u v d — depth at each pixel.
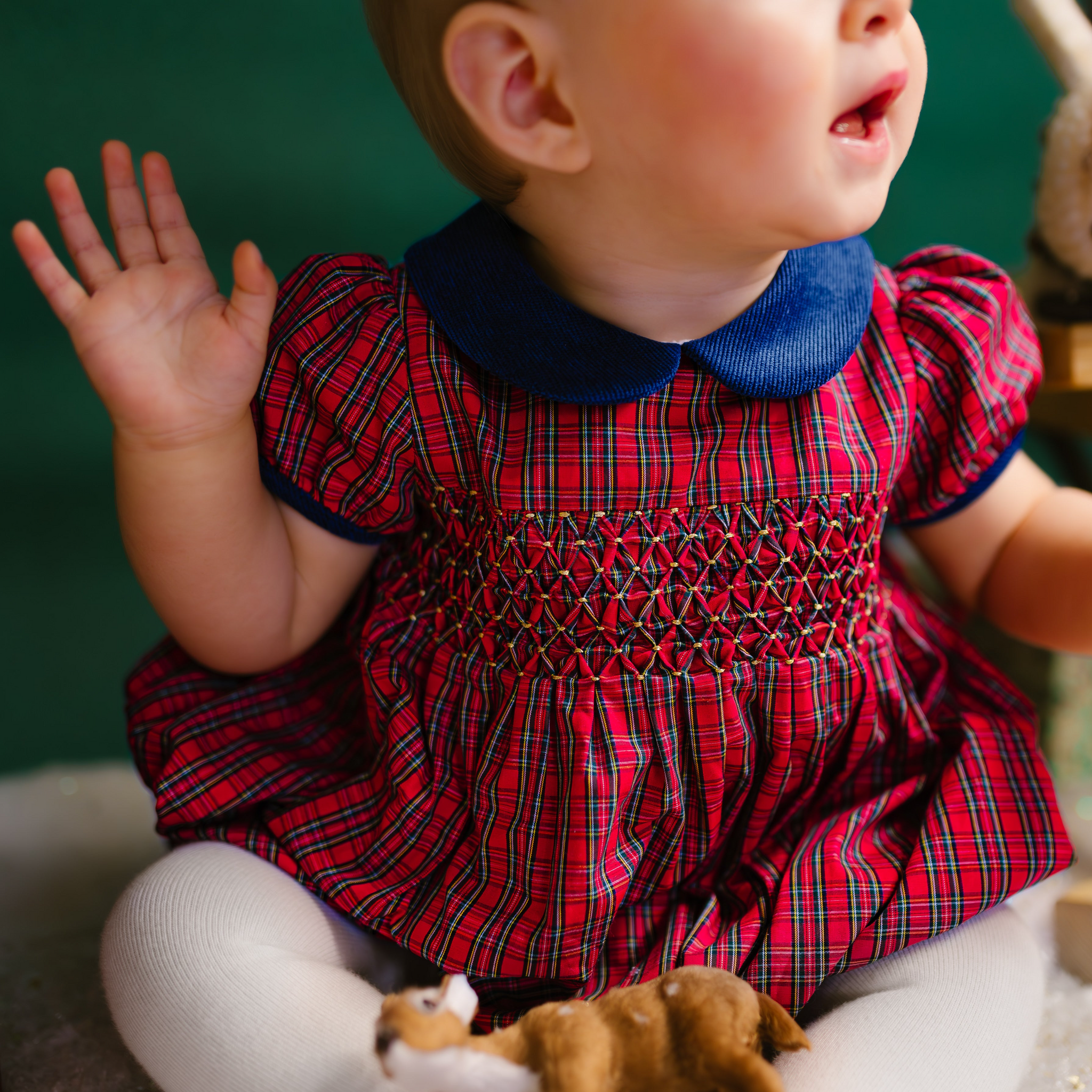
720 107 0.58
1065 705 1.08
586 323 0.69
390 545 0.83
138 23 1.26
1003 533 0.86
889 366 0.76
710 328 0.72
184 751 0.79
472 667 0.73
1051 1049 0.74
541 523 0.69
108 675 1.31
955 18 1.37
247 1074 0.62
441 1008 0.53
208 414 0.71
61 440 1.30
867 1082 0.61
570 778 0.70
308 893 0.75
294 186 1.31
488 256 0.73
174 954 0.66
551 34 0.60
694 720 0.70
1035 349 0.82
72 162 1.27
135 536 0.76
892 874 0.73
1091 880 0.89
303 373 0.75
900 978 0.69
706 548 0.69
